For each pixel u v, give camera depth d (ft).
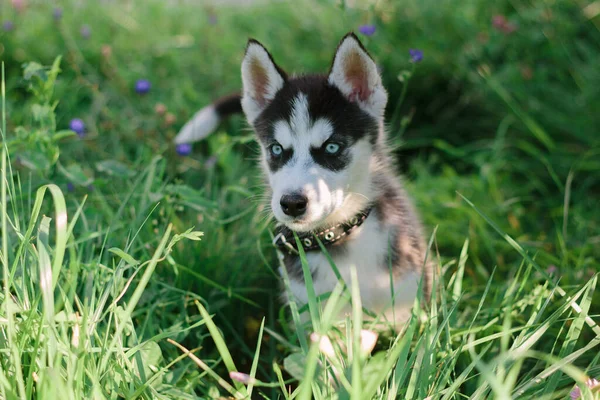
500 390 2.61
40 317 2.90
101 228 3.52
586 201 4.21
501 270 3.82
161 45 5.23
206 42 5.22
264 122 3.47
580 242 3.85
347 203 3.37
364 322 3.25
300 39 5.40
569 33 4.87
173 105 4.72
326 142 3.35
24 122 4.33
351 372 2.87
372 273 3.35
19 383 2.74
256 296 3.74
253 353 3.52
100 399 2.78
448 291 3.42
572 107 4.57
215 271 3.65
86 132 4.35
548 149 4.55
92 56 5.03
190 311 3.56
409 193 3.92
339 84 3.43
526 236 3.98
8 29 4.98
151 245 3.55
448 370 2.92
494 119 4.72
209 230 3.72
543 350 3.35
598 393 2.81
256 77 3.55
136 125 4.48
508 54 4.83
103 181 3.67
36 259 3.05
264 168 3.58
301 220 3.21
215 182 4.11
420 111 4.87
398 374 2.87
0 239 3.28
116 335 2.86
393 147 3.67
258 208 3.80
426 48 4.90
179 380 3.14
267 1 6.33
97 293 3.18
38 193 2.92
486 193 4.25
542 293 3.21
